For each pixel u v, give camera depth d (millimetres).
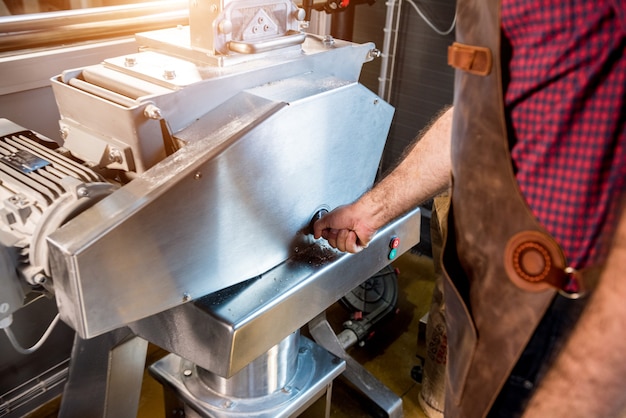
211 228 806
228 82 882
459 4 578
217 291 897
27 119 1302
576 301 496
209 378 1231
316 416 1446
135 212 699
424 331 1900
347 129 969
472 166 559
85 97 854
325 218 973
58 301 735
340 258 998
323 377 1290
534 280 513
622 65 443
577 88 465
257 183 841
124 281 725
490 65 519
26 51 1233
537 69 487
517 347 547
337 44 1109
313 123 891
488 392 592
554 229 506
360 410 1735
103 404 1092
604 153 468
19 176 823
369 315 1998
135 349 1095
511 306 543
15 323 1508
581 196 485
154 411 1694
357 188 1080
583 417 474
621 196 445
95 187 786
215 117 864
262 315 862
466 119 564
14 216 779
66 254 661
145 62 940
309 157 916
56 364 1691
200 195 766
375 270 1110
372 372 1904
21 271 778
